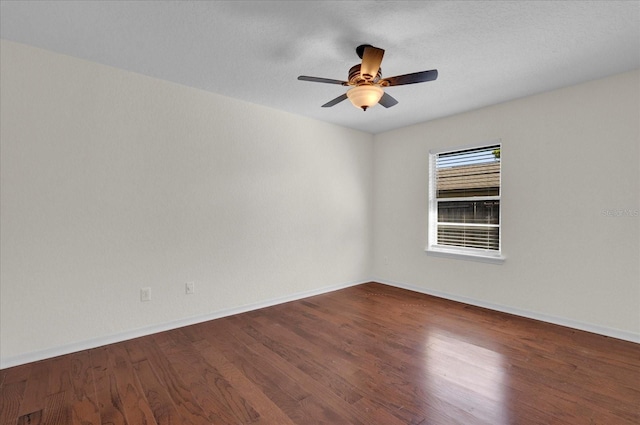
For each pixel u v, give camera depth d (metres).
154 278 2.96
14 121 2.32
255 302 3.69
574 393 1.99
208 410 1.84
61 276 2.51
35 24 2.10
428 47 2.36
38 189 2.41
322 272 4.40
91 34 2.22
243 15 1.99
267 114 3.75
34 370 2.27
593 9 1.90
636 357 2.45
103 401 1.92
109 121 2.71
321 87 3.17
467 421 1.73
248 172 3.60
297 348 2.65
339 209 4.60
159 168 2.98
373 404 1.89
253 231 3.66
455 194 4.14
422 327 3.12
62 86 2.50
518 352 2.56
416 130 4.47
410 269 4.57
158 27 2.13
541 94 3.27
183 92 3.12
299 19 2.02
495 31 2.15
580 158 3.03
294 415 1.79
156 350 2.60
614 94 2.83
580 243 3.04
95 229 2.66
